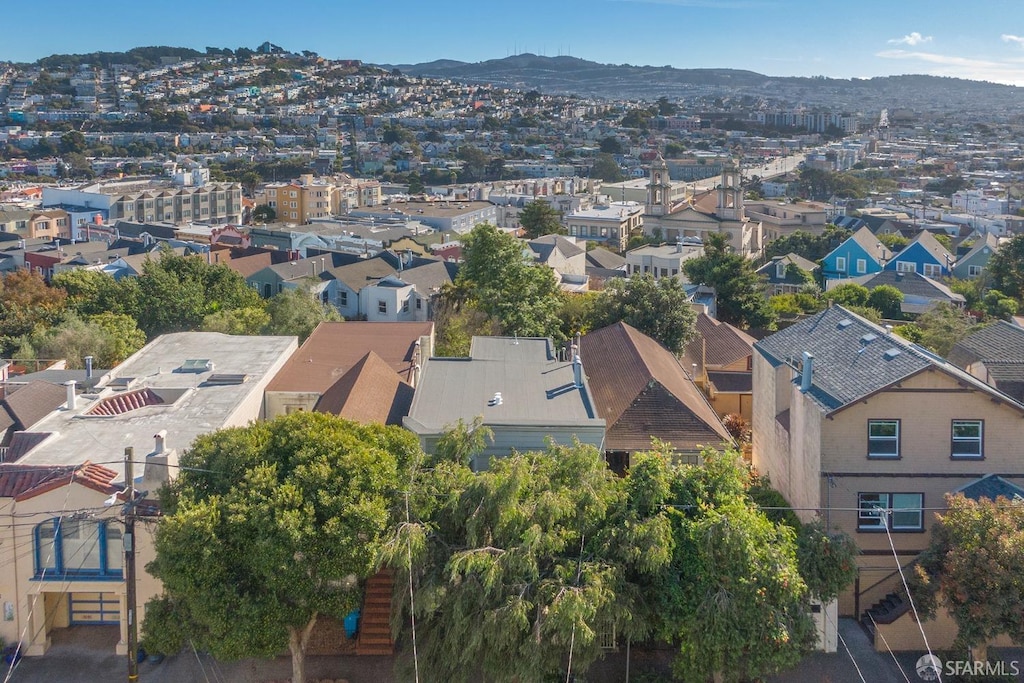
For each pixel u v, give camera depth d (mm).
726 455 28984
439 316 68938
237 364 44062
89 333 56312
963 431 31844
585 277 98688
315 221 146375
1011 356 42250
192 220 188250
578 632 24594
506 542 26000
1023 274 91312
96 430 34531
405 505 26547
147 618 26266
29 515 28172
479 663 26359
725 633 25547
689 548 26562
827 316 41469
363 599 29781
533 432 33844
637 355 44688
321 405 39375
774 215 165375
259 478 25594
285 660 29219
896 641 30078
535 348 46719
